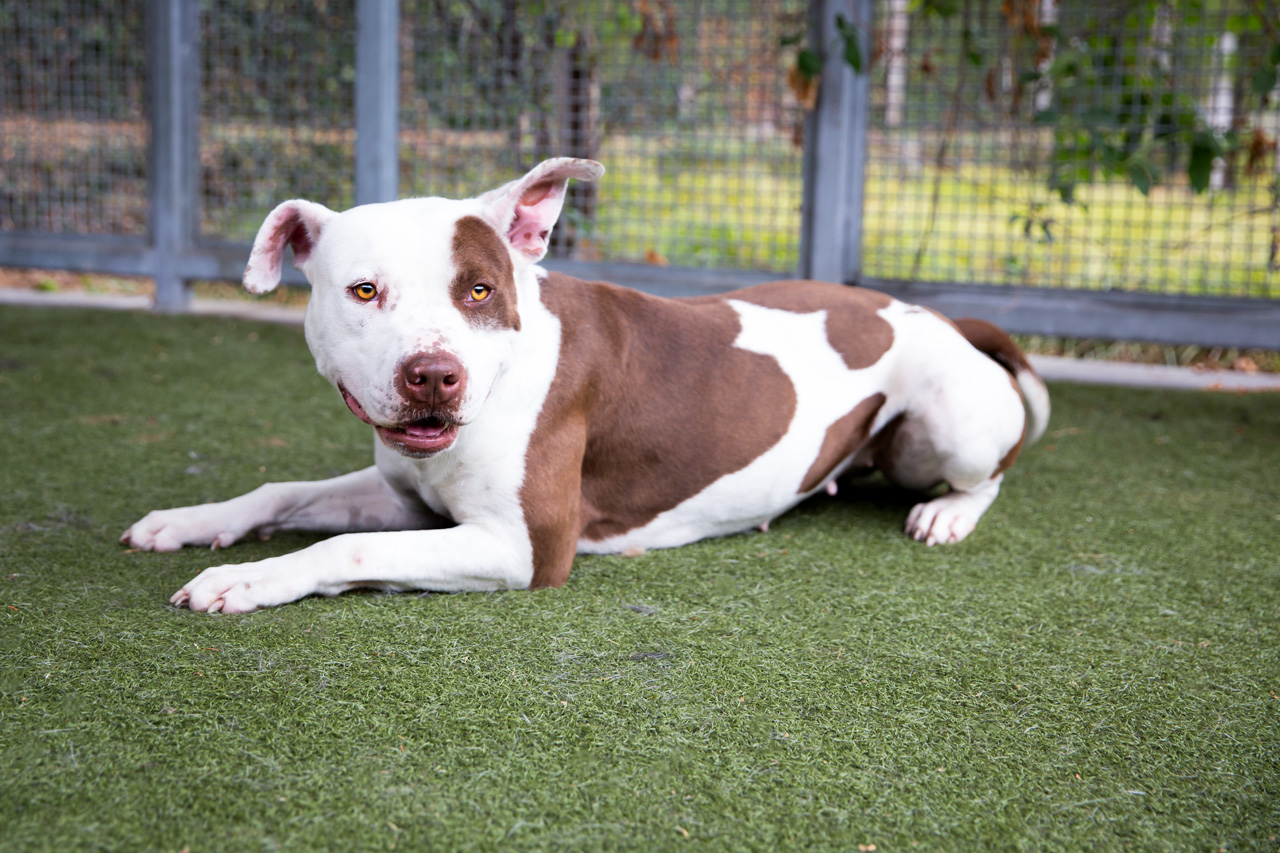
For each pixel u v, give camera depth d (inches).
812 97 180.9
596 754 63.6
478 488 85.6
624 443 94.6
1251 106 181.2
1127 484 126.3
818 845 56.6
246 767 60.7
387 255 76.4
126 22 211.3
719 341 99.5
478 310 78.3
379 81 195.9
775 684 73.4
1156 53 178.5
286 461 124.5
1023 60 186.2
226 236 216.2
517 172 203.0
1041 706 72.2
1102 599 91.4
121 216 221.6
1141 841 58.4
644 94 195.9
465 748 63.5
